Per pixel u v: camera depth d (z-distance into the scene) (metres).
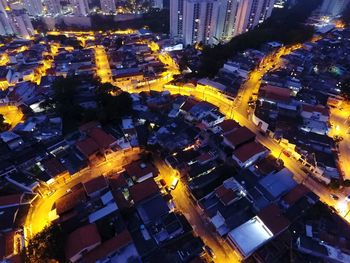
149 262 56.78
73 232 59.62
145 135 93.81
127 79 136.25
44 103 108.88
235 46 160.50
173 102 110.31
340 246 58.47
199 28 187.38
